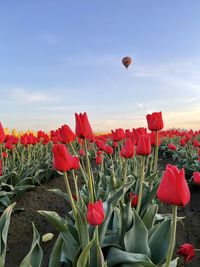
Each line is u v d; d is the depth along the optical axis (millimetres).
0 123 923
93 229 589
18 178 1314
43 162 1621
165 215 911
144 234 604
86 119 599
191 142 2420
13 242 952
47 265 801
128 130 1350
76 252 549
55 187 1494
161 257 610
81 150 1212
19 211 1157
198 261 808
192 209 1249
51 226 1039
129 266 568
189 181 1538
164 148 2660
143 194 819
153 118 793
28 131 2555
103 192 962
